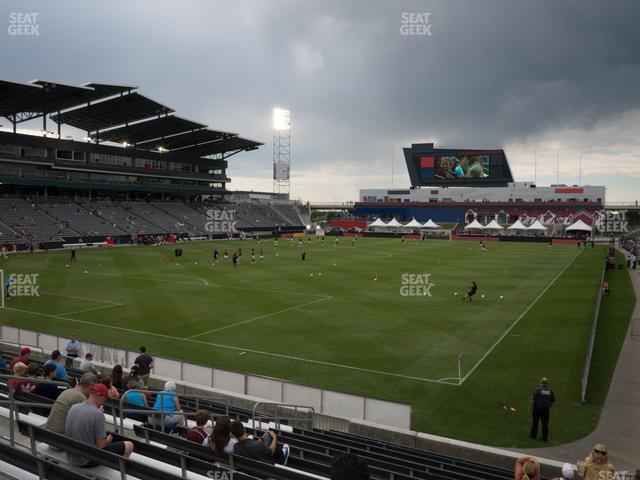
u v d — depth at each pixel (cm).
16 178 8219
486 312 3262
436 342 2572
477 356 2339
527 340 2600
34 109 7994
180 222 10306
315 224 14425
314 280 4612
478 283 4456
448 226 13425
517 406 1766
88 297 3744
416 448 1378
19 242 7194
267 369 2167
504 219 13350
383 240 10394
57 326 2891
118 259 6238
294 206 14312
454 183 13250
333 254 7131
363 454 1085
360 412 1528
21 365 1048
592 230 10588
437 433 1559
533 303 3562
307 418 1523
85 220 8719
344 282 4500
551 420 1644
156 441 833
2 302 3394
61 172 9106
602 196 12800
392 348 2469
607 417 1661
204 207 11619
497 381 2014
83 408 669
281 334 2727
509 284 4416
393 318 3095
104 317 3109
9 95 6912
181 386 1689
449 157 13212
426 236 11481
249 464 648
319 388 1584
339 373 2117
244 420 1356
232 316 3145
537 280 4662
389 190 14938
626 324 2950
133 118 8838
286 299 3697
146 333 2747
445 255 7062
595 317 2625
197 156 11638
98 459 580
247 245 8675
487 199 13838
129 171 9750
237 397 1620
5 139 7788
